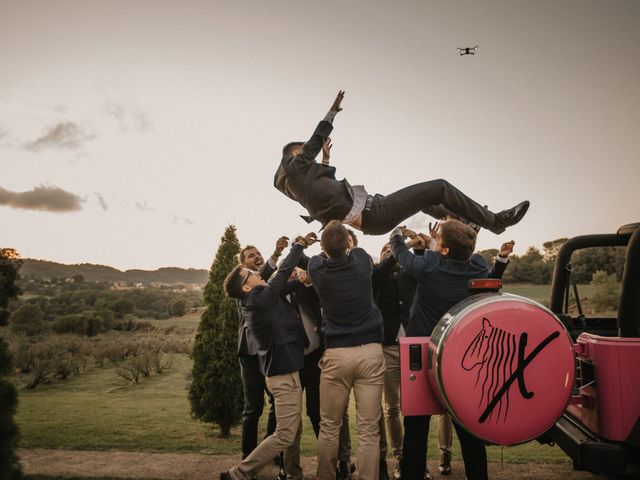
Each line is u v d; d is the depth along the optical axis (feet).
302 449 19.42
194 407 21.68
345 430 14.65
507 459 17.49
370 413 11.62
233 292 13.21
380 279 13.74
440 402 9.28
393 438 14.47
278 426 12.93
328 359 11.78
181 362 58.18
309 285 14.58
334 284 11.66
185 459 17.58
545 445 19.99
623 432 8.98
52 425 23.86
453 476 14.99
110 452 18.63
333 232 11.54
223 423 21.35
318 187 10.80
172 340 79.41
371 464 11.33
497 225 11.39
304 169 10.91
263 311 12.72
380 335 12.05
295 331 13.32
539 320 8.78
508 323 8.71
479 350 8.65
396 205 10.82
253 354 14.70
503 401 8.64
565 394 8.79
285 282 13.14
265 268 15.37
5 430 13.23
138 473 15.84
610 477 9.21
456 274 10.75
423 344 9.62
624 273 9.64
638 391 9.00
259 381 14.96
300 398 13.30
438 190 10.98
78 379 45.01
